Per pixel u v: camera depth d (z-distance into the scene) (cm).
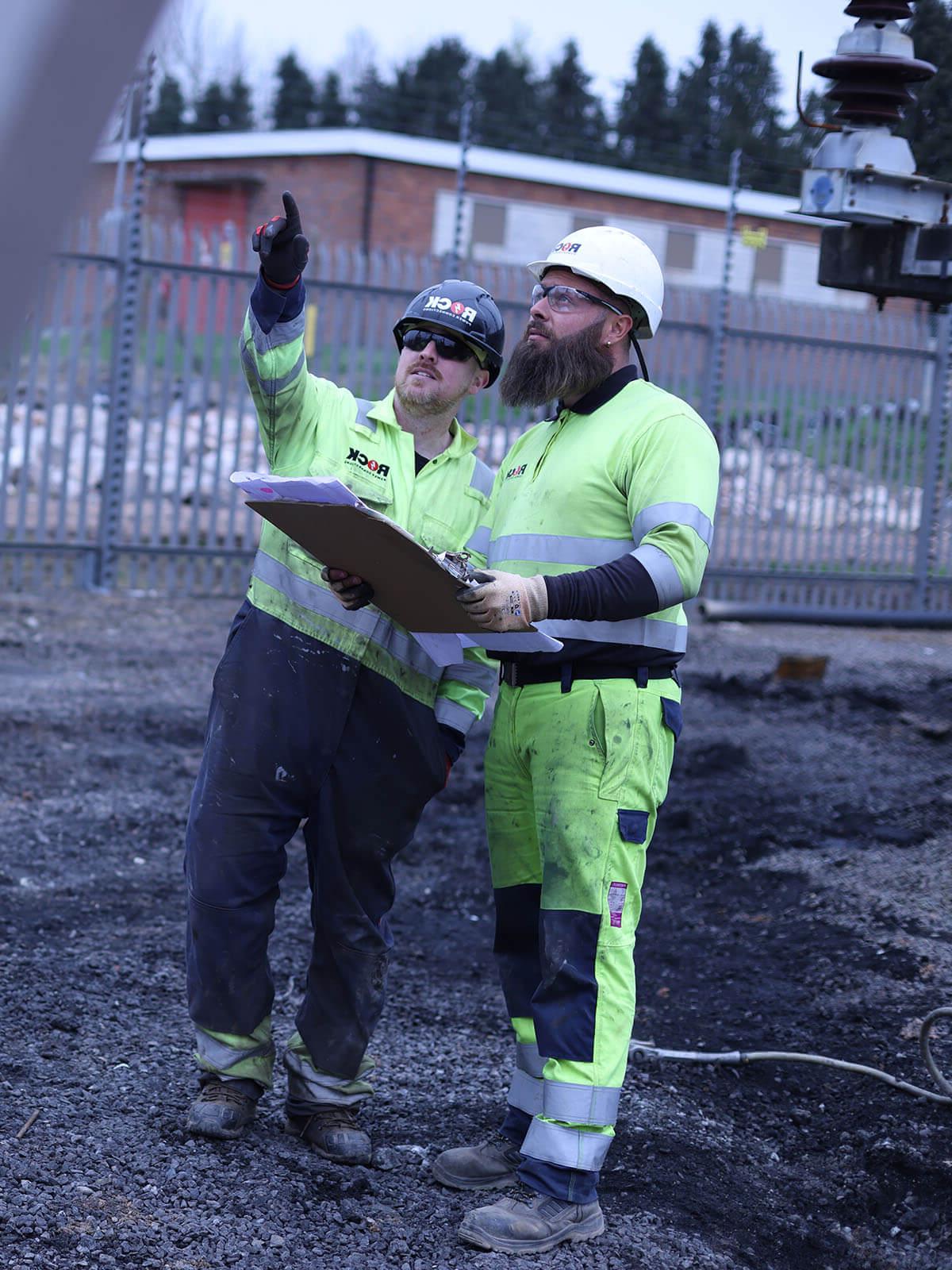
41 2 54
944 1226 345
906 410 1479
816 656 1054
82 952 471
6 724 755
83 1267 273
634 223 3153
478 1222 302
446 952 517
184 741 775
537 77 6334
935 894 566
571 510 308
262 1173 321
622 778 303
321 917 327
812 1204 359
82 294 1165
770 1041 445
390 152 2997
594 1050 303
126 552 1212
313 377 331
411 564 264
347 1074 335
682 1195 341
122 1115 345
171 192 3256
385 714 317
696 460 299
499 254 3075
